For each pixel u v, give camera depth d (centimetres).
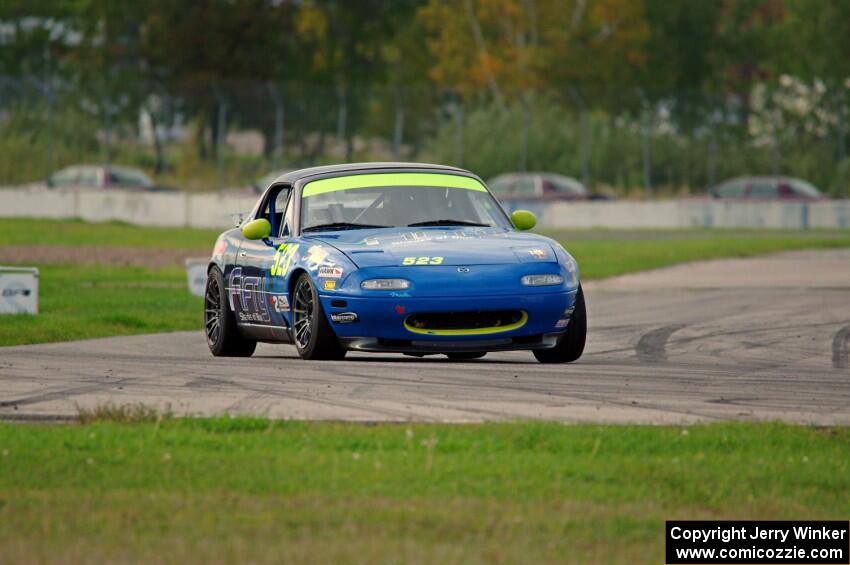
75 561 1891
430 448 2595
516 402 3291
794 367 4197
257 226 4431
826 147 19450
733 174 19000
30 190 16800
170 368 4022
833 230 16075
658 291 7544
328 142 17162
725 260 10344
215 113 17075
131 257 10575
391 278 3972
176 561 1892
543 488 2338
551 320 4056
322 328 4084
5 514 2134
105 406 3002
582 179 18812
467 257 4044
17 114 17550
